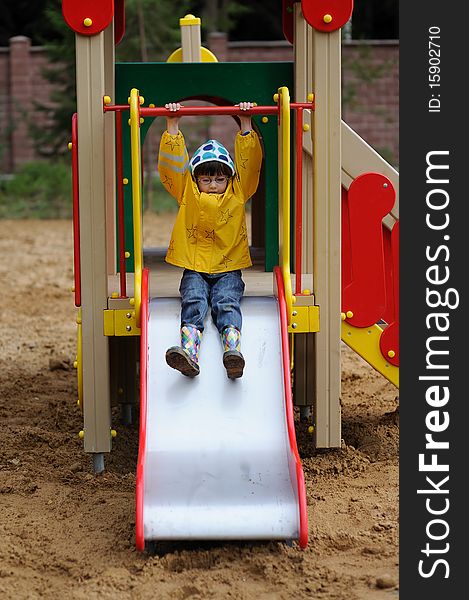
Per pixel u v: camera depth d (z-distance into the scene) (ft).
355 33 86.79
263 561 13.58
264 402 15.17
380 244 18.42
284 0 20.71
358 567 13.51
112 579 13.16
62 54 62.80
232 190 16.89
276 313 16.33
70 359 27.50
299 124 16.81
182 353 14.87
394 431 19.84
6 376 25.70
